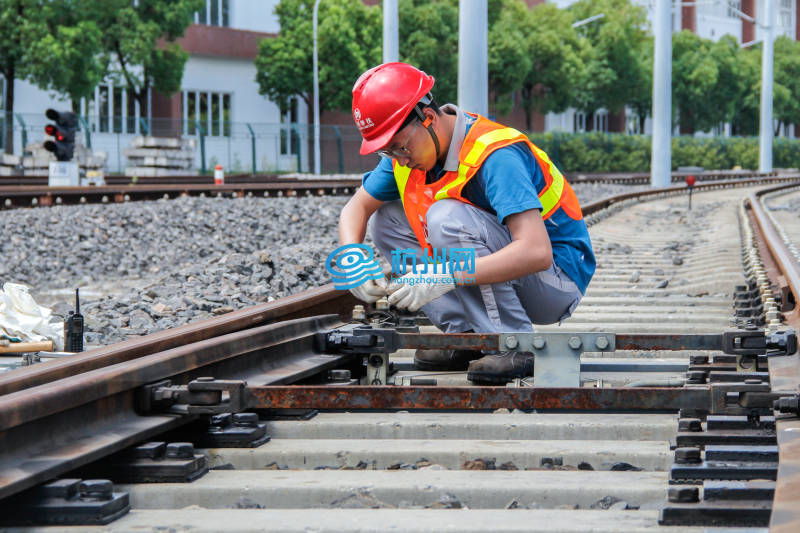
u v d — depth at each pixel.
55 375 5.49
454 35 86.50
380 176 7.53
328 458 5.20
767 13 89.56
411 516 4.16
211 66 84.44
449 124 6.61
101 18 66.06
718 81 125.00
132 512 4.25
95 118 74.00
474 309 6.90
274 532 3.96
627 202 41.00
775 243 15.30
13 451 4.15
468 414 6.16
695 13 146.75
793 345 6.30
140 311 12.16
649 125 135.00
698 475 4.48
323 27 79.38
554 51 96.06
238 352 6.17
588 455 5.16
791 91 143.00
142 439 4.80
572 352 6.31
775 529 3.25
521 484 4.60
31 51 60.66
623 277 15.33
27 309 10.00
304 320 7.49
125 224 24.48
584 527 3.96
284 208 29.88
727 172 106.19
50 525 4.00
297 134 81.88
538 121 116.31
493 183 6.40
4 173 57.25
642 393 5.09
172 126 79.75
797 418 4.71
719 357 7.24
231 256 15.84
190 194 35.03
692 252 19.95
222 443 5.29
